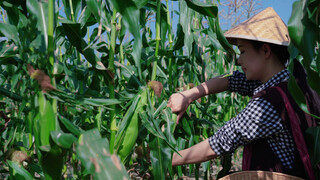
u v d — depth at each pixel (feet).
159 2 4.92
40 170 4.68
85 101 3.41
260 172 4.26
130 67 5.65
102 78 6.90
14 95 3.69
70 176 8.13
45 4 2.98
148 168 6.31
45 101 2.95
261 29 4.70
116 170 2.60
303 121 4.27
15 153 4.30
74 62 6.93
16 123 4.79
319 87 2.98
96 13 3.25
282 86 4.53
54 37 3.28
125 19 3.02
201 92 5.85
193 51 6.48
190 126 6.11
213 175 10.64
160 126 5.18
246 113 4.54
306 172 4.11
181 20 5.36
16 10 3.78
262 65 4.85
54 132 2.82
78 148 2.61
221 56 8.77
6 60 3.59
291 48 3.00
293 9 2.81
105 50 5.35
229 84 6.14
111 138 3.96
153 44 7.68
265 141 4.67
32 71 2.92
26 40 3.28
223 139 4.68
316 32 2.75
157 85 4.58
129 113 4.13
